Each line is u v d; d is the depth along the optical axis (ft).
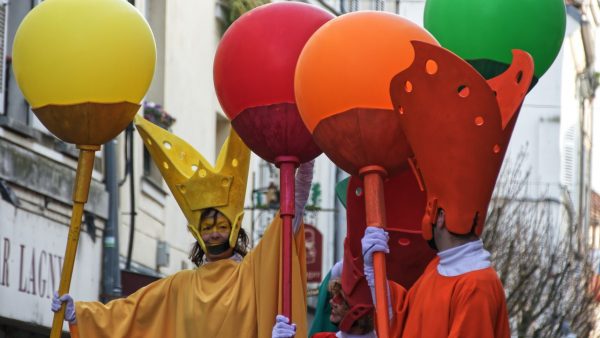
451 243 24.12
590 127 152.76
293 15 27.68
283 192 27.76
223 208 30.42
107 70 27.81
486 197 24.00
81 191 28.55
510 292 77.71
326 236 91.45
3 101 53.06
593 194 157.38
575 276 85.15
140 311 30.68
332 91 24.86
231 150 30.42
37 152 55.26
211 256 30.50
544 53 28.22
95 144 28.53
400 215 27.07
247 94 27.50
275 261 29.25
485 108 23.67
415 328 24.38
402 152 24.94
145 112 66.23
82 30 27.81
